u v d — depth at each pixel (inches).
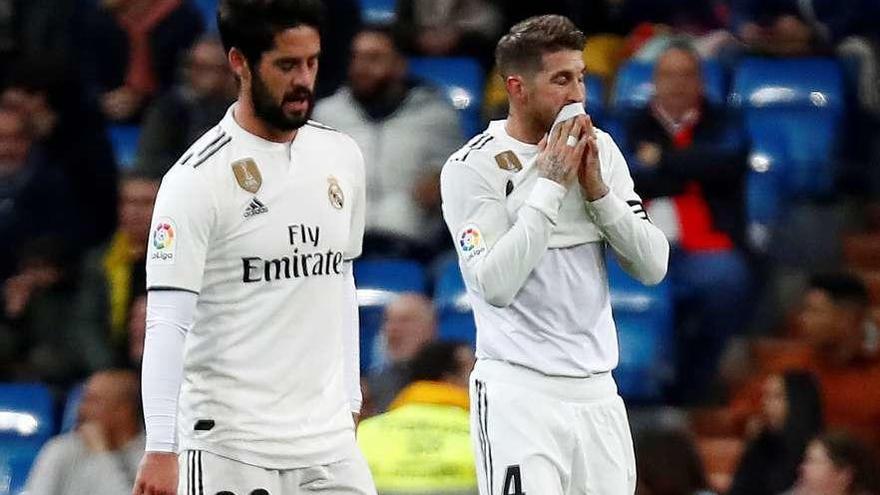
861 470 1114.7
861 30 1823.3
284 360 814.5
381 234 1525.6
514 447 868.6
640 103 1691.7
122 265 1451.8
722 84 1772.9
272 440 811.4
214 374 812.6
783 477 1238.3
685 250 1494.8
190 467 815.1
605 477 878.4
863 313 1354.6
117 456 1210.6
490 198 870.4
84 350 1438.2
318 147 828.6
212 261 807.7
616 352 886.4
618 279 1482.5
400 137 1544.0
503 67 871.1
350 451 835.4
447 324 1450.5
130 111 1775.3
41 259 1450.5
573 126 849.5
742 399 1405.0
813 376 1261.1
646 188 1519.4
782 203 1638.8
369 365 1451.8
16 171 1561.3
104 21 1807.3
